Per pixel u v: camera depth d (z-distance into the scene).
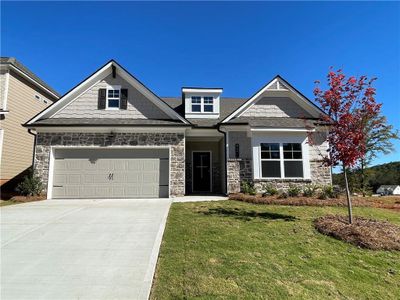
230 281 4.36
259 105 14.72
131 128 13.18
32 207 10.19
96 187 12.90
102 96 13.93
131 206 10.27
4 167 14.70
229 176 13.59
